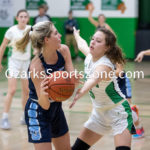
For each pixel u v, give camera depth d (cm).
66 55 445
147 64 1672
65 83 402
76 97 390
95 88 435
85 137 464
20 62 722
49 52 425
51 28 421
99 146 595
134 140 636
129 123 436
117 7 1844
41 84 402
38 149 420
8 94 707
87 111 817
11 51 719
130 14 1833
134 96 995
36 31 422
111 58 435
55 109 433
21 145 598
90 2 1869
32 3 1925
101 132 461
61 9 1894
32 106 432
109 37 428
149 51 575
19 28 707
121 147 421
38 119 427
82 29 1884
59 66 434
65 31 1791
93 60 439
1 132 672
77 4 1880
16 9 1944
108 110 446
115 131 437
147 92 1051
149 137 650
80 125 708
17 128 698
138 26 1911
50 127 433
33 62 429
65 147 452
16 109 840
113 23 1855
